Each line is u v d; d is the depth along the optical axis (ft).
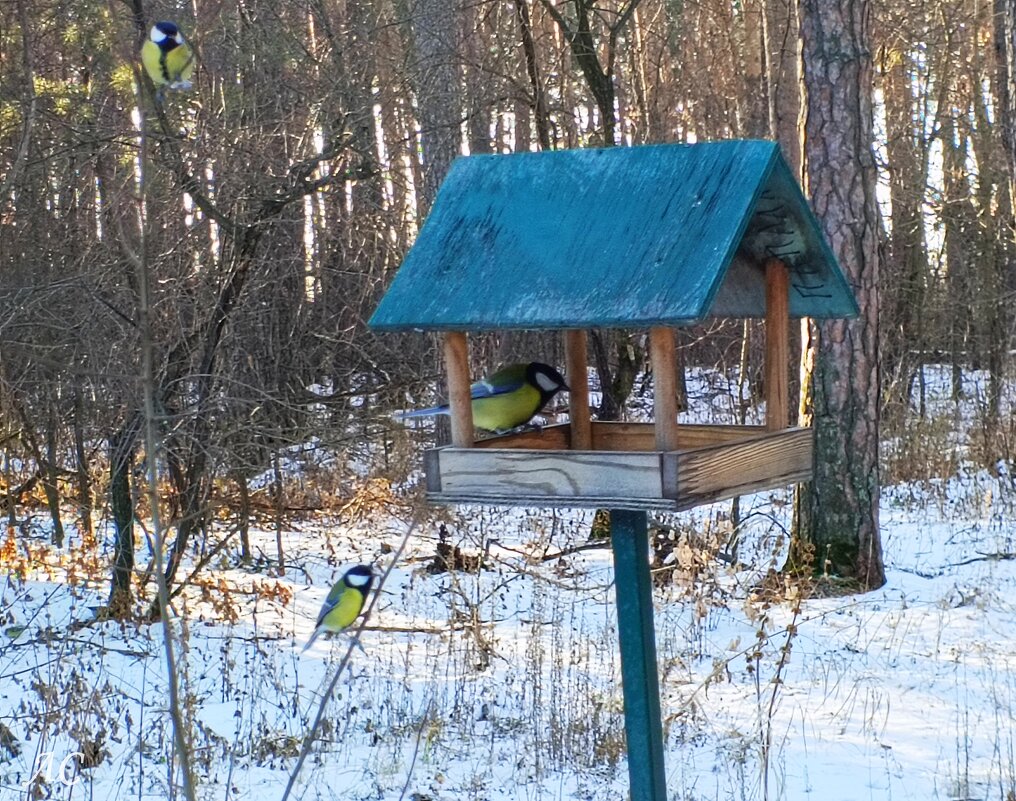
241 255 37.17
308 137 43.45
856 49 38.99
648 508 17.38
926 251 79.56
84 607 39.52
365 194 56.70
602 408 47.88
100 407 41.45
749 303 22.25
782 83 65.21
